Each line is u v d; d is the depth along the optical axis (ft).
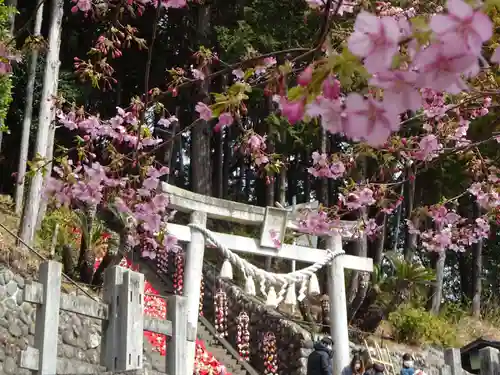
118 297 26.04
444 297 88.69
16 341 36.27
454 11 7.27
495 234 87.92
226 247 43.42
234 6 74.18
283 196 72.02
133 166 17.70
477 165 21.39
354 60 8.17
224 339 53.01
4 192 69.82
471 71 7.56
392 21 7.52
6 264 39.96
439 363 55.26
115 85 77.25
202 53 17.37
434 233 26.08
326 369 30.96
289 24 61.21
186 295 41.63
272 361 50.19
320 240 56.03
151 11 70.23
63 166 17.89
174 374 26.50
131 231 21.04
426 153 20.06
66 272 46.21
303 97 8.43
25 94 61.05
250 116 72.69
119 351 25.20
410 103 7.88
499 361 32.58
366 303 55.16
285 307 57.00
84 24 72.59
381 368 30.73
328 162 23.02
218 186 86.02
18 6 73.41
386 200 23.26
